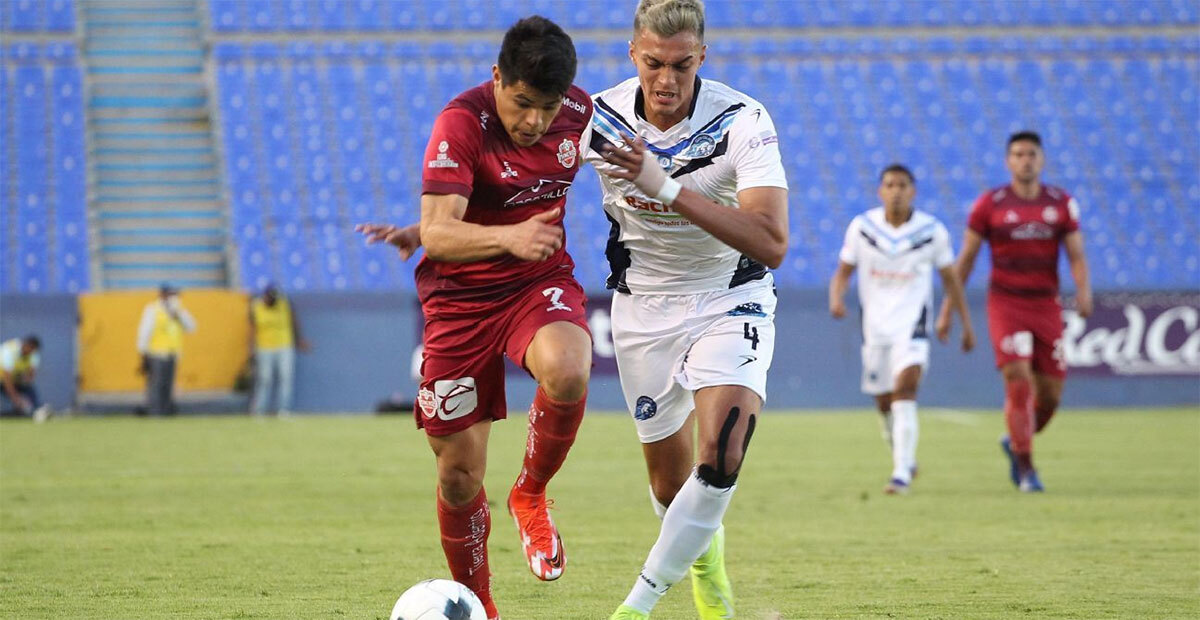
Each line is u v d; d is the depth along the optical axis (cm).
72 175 5603
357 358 4625
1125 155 6209
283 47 6391
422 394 1033
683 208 962
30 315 4538
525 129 970
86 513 1902
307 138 5956
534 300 1012
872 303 2275
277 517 1856
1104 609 1149
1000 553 1512
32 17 6291
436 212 959
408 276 5375
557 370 970
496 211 1026
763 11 6862
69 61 6128
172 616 1107
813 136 6225
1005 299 2269
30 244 5278
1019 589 1260
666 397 1123
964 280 2305
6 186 5497
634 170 941
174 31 6397
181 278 5359
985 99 6481
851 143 6206
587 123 1067
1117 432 3634
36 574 1343
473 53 6519
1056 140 6272
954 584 1291
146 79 6166
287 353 4500
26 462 2770
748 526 1767
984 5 6938
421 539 1620
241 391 4675
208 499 2092
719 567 1062
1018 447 2234
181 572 1356
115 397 4588
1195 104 6506
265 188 5688
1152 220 5856
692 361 1064
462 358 1019
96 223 5466
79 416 4522
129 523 1786
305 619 1095
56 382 4547
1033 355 2298
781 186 1023
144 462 2775
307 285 5275
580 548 1563
